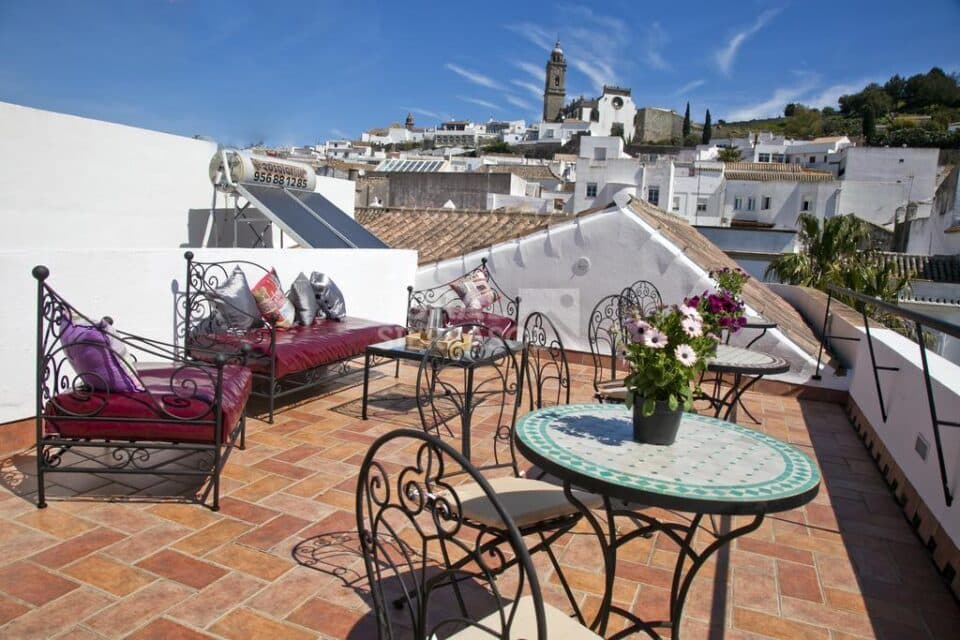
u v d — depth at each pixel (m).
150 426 3.25
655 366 2.17
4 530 3.00
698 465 2.11
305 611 2.53
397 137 107.19
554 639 1.72
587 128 89.50
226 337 5.01
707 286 7.00
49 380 3.94
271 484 3.72
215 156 7.01
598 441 2.30
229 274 5.41
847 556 3.31
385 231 10.98
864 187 32.81
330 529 3.22
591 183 30.77
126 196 6.70
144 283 4.61
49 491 3.44
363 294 7.24
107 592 2.57
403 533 3.23
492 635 1.66
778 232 23.55
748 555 3.26
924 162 35.84
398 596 2.67
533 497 2.48
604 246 7.43
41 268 3.12
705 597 2.84
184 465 3.92
